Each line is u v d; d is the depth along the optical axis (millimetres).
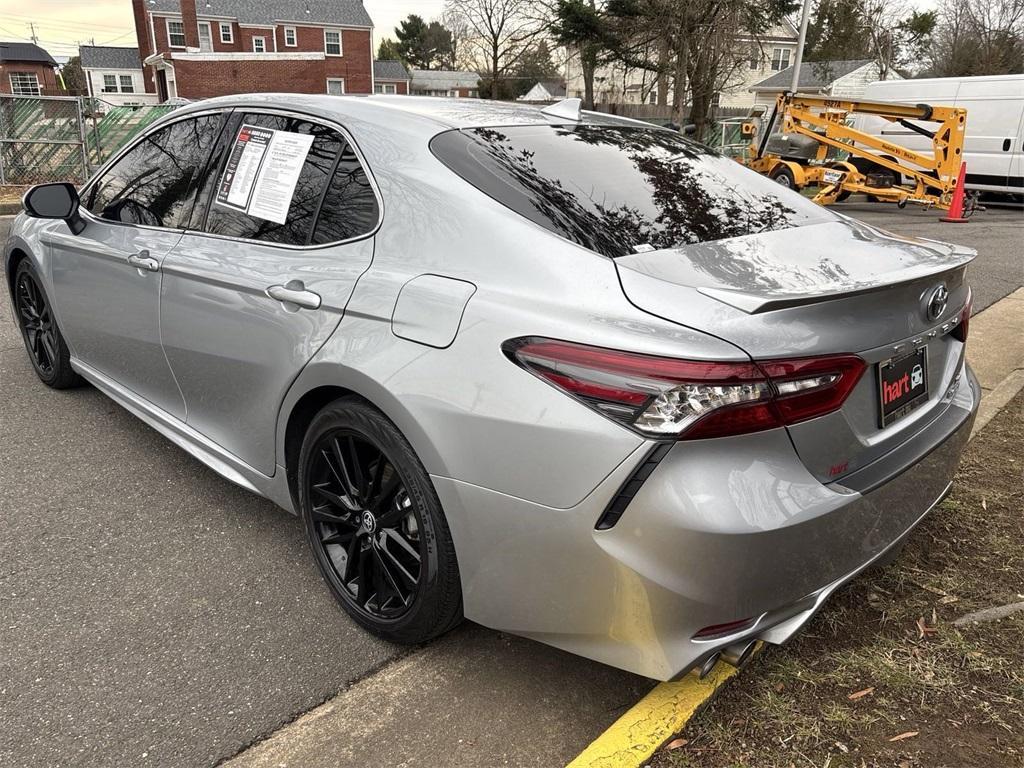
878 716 2164
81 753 2021
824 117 16219
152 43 46000
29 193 3598
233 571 2840
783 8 25094
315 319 2412
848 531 1958
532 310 1945
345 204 2523
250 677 2312
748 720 2143
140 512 3223
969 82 17578
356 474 2404
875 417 2076
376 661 2395
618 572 1798
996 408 4430
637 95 41188
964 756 2035
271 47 46312
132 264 3236
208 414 3064
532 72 53375
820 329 1852
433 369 2061
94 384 3990
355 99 2801
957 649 2438
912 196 15539
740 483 1743
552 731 2127
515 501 1917
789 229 2428
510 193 2217
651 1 24703
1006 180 17109
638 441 1731
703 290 1873
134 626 2523
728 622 1839
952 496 3400
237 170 2967
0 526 3084
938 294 2189
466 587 2129
